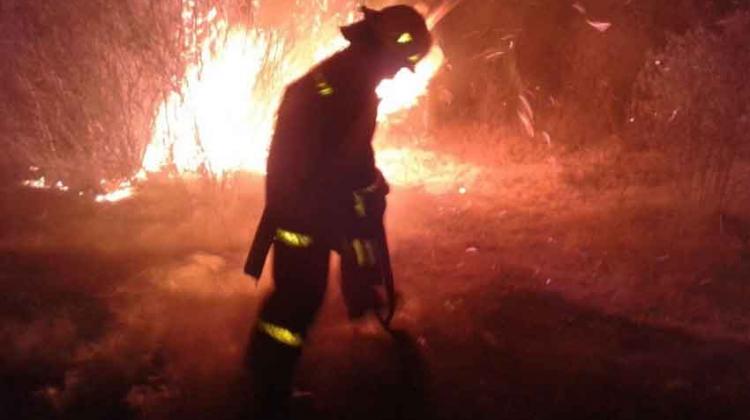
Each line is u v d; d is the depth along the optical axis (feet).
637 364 18.22
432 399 17.02
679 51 27.20
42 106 27.32
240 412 16.46
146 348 18.29
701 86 25.86
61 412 16.37
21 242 23.31
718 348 18.86
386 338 18.78
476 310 20.24
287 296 16.31
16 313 19.56
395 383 17.42
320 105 15.76
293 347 16.49
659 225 25.22
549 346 18.85
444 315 19.80
